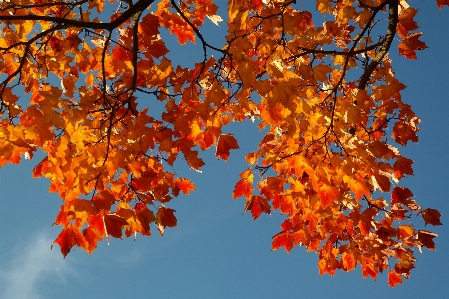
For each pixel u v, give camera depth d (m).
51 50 4.40
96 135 3.72
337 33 4.48
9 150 3.19
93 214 3.37
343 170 3.88
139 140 3.77
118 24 3.72
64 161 3.50
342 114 3.93
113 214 3.49
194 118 3.94
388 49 4.52
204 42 3.97
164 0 4.73
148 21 4.07
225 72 4.27
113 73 4.39
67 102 3.35
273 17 3.91
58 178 3.64
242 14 4.05
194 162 4.11
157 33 4.09
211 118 3.82
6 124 3.37
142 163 3.99
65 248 3.41
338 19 4.59
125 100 3.97
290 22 3.84
